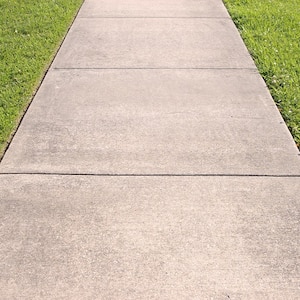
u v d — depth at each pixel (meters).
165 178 3.89
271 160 4.12
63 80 5.54
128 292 2.90
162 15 7.73
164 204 3.61
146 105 4.98
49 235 3.33
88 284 2.95
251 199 3.67
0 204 3.61
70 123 4.66
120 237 3.30
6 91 5.25
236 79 5.57
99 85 5.41
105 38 6.75
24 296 2.88
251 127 4.61
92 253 3.18
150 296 2.88
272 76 5.64
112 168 4.00
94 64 5.94
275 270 3.06
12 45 6.51
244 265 3.09
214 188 3.78
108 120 4.70
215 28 7.15
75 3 8.33
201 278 2.99
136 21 7.45
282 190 3.76
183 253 3.18
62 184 3.82
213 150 4.25
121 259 3.13
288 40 6.75
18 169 3.99
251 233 3.35
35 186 3.80
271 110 4.92
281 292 2.91
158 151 4.22
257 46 6.46
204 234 3.33
